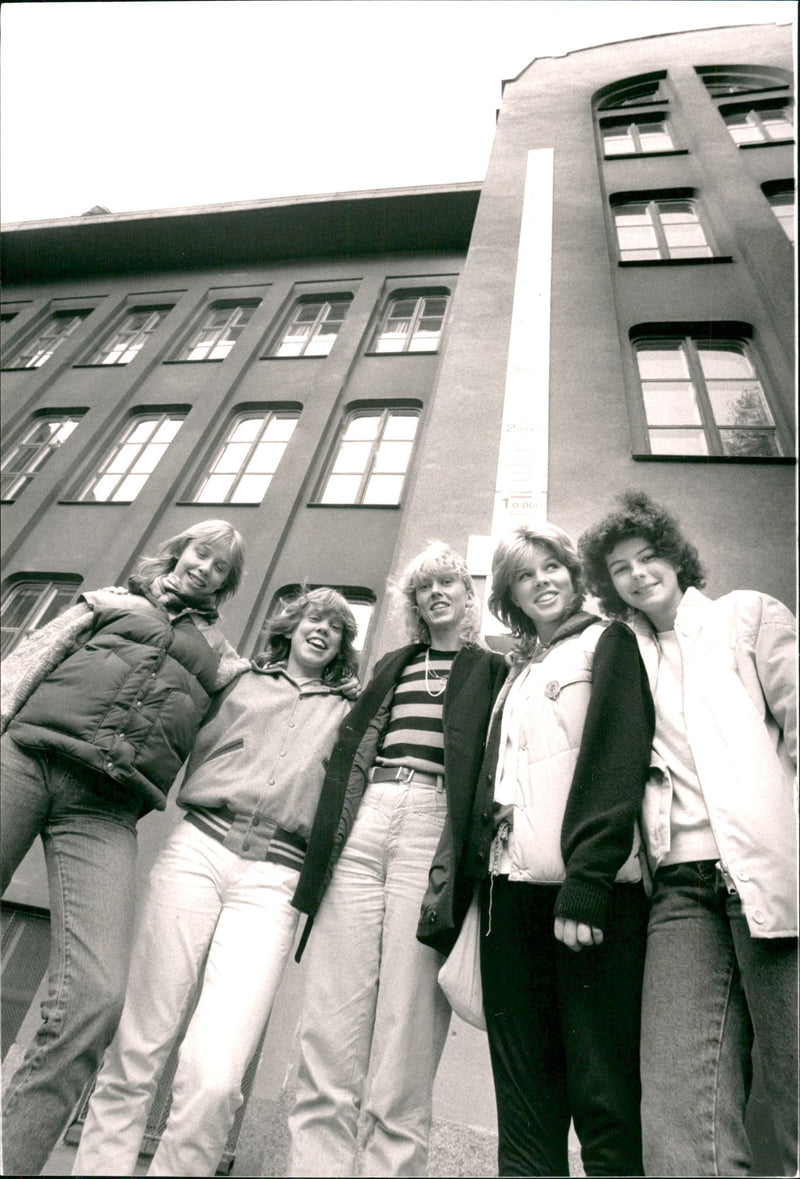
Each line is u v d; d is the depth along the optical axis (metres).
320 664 2.69
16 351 9.36
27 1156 1.79
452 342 5.67
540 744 1.88
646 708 1.86
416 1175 1.67
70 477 7.19
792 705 1.82
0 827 2.13
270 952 2.11
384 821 2.07
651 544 2.22
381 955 1.95
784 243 5.87
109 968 2.03
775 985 1.53
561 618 2.17
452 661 2.32
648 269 6.11
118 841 2.26
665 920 1.68
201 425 7.17
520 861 1.76
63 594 6.23
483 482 4.66
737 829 1.63
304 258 9.66
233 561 2.94
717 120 7.55
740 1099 1.50
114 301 9.60
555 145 7.78
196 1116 1.82
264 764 2.42
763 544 4.11
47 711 2.27
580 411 5.01
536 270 6.15
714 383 5.26
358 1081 1.85
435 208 9.13
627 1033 1.59
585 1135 1.50
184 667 2.52
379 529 5.91
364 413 7.16
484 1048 2.70
